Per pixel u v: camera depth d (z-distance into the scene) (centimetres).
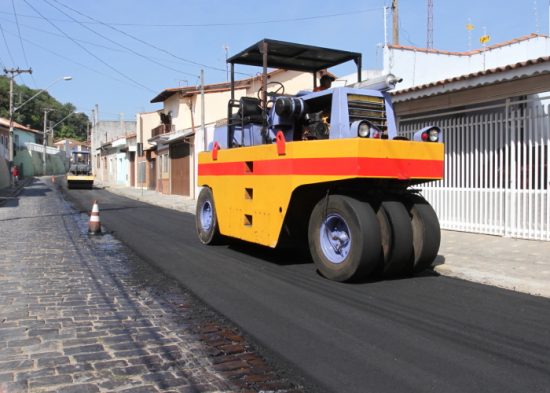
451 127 1213
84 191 3625
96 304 633
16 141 6719
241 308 614
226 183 990
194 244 1120
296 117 855
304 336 516
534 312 593
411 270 779
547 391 391
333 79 955
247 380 417
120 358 459
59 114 9631
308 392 396
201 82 2433
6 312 591
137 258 948
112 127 6769
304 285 727
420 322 556
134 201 2648
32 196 2917
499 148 1111
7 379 410
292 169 784
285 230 824
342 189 770
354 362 450
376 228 711
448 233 1172
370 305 623
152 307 622
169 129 3400
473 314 585
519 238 1066
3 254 971
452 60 1633
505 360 452
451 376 419
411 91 1189
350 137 736
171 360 457
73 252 1008
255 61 1033
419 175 732
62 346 486
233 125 1023
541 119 1023
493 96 1083
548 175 1010
